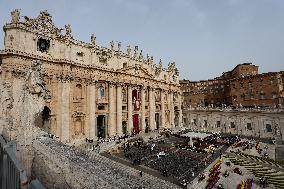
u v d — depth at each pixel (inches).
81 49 2028.8
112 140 2016.5
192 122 3432.6
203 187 1149.1
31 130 706.2
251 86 3024.1
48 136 784.9
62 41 1871.3
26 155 672.4
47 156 604.4
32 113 714.8
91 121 2033.7
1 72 1557.6
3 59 1565.0
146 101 2775.6
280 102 2694.4
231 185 1183.6
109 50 2277.3
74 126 1926.7
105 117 2233.0
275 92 2755.9
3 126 1117.7
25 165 657.6
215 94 3772.1
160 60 3070.9
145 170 1355.8
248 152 1879.9
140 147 1910.7
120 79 2357.3
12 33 1588.3
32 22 1689.2
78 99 1966.0
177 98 3432.6
